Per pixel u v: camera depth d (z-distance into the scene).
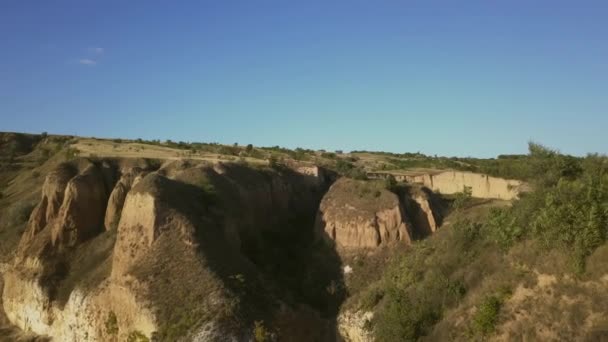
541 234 39.31
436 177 87.31
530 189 54.34
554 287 35.69
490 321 36.84
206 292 45.38
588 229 36.03
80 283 53.91
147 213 51.25
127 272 48.22
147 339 43.44
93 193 64.81
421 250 55.31
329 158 118.12
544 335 33.72
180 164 73.19
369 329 49.50
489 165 103.12
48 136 129.88
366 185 70.12
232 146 122.31
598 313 32.41
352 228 64.81
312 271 62.72
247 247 61.88
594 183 40.91
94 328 48.72
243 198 67.31
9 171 103.94
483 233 48.38
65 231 61.09
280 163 87.75
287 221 74.94
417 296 46.41
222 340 42.12
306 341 49.16
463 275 45.09
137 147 103.94
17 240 68.25
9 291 60.03
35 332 56.22
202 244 49.94
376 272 60.28
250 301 46.66
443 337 40.09
